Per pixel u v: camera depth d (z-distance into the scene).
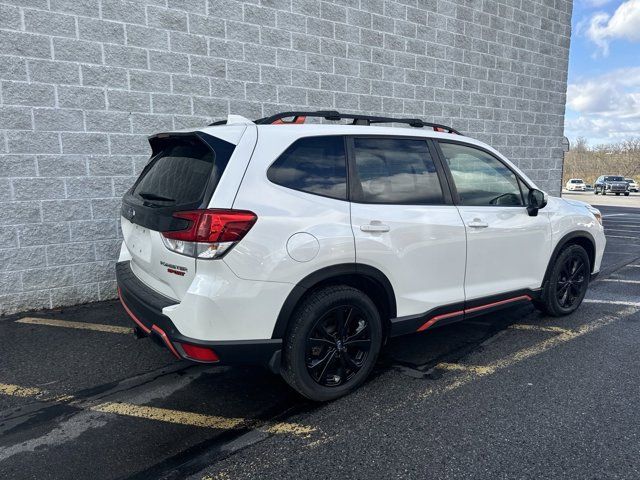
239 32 5.92
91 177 5.17
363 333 3.36
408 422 3.02
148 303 3.00
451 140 3.95
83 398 3.33
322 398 3.21
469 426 2.97
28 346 4.18
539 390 3.44
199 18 5.62
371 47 7.16
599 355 4.06
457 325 4.84
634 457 2.65
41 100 4.81
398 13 7.39
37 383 3.53
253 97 6.13
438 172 3.76
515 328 4.74
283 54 6.30
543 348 4.21
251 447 2.76
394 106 7.55
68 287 5.20
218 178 2.82
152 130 5.46
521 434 2.88
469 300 3.87
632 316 5.09
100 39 5.04
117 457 2.66
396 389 3.46
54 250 5.07
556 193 10.70
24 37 4.66
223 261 2.72
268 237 2.83
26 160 4.81
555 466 2.57
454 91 8.34
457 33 8.23
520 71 9.38
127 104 5.27
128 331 4.54
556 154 10.48
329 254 3.04
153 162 3.61
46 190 4.95
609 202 33.00
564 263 4.81
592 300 5.71
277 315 2.90
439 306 3.68
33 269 4.98
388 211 3.37
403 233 3.40
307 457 2.67
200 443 2.80
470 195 3.95
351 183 3.28
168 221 2.85
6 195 4.76
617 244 10.41
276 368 2.96
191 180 2.98
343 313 3.23
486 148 4.18
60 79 4.88
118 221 5.38
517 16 9.14
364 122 3.82
